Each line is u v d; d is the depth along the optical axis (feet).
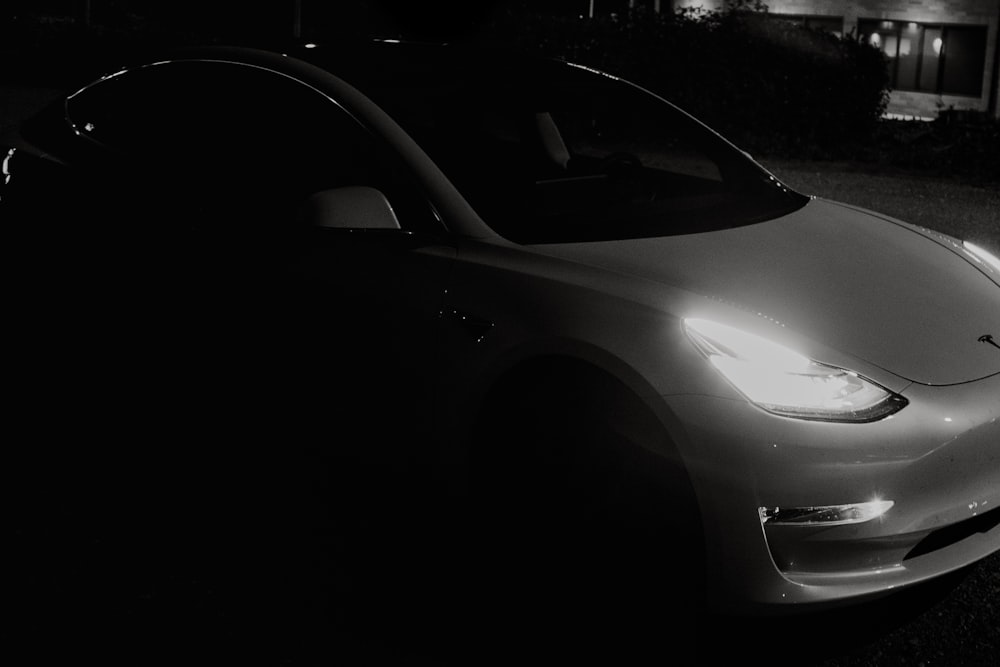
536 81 14.02
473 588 10.84
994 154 42.19
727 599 9.52
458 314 10.77
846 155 44.19
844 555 9.47
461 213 11.38
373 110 12.24
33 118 15.38
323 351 11.80
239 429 14.20
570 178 12.88
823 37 46.14
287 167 12.49
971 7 75.10
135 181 13.41
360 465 13.37
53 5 77.10
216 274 12.48
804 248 11.93
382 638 10.00
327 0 62.49
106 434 13.87
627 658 9.82
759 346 9.67
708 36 46.37
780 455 9.18
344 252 11.57
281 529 11.82
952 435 9.55
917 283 11.51
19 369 15.31
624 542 10.19
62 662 9.37
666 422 9.45
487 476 11.03
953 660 9.89
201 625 10.05
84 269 13.79
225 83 13.42
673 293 10.21
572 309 10.12
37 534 11.49
